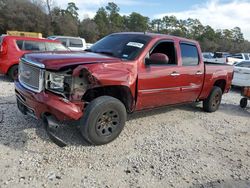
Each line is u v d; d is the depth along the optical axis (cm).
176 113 709
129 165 414
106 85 442
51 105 406
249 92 841
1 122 518
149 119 631
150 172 401
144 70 509
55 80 415
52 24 5966
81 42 1836
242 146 538
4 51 951
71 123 532
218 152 496
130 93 491
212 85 718
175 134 557
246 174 426
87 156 427
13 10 5409
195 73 639
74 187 349
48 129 418
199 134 577
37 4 5819
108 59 476
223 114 764
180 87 602
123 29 8775
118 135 481
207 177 404
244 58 2434
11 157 402
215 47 9188
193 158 459
